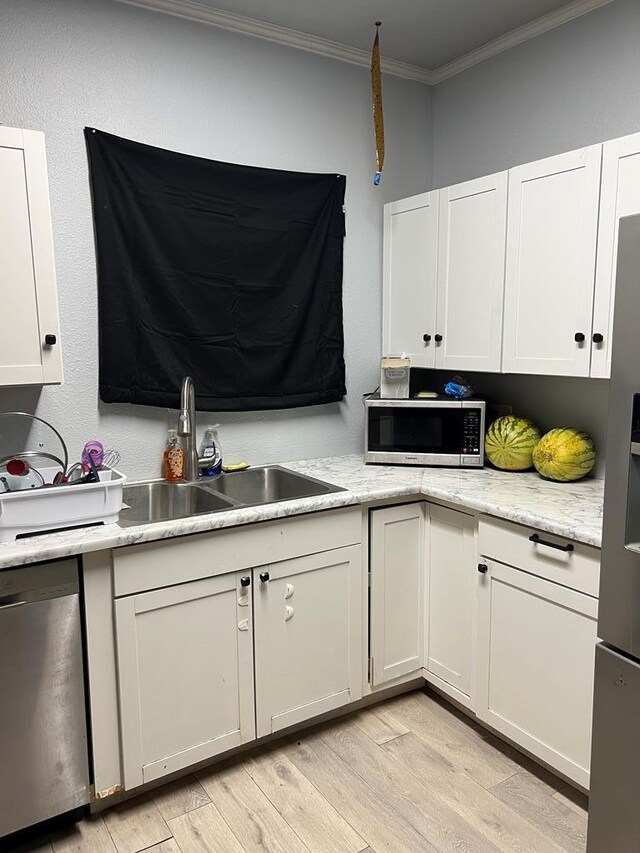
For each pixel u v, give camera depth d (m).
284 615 2.13
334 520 2.20
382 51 2.78
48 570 1.70
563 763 1.90
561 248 2.14
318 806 1.93
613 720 1.51
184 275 2.41
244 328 2.57
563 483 2.36
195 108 2.41
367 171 2.89
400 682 2.46
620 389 1.41
